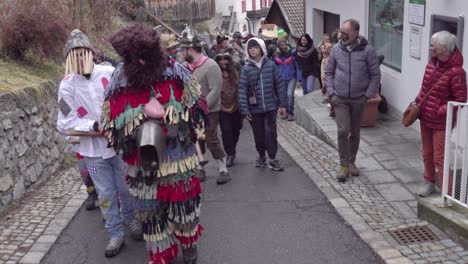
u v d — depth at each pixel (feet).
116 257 15.38
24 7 26.09
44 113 22.52
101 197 15.15
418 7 26.20
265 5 132.98
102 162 14.94
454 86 16.24
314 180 21.63
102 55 18.19
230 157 24.85
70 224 17.65
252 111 22.97
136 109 12.86
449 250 14.66
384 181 20.77
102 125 13.51
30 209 18.58
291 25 81.15
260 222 17.81
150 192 13.20
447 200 16.55
